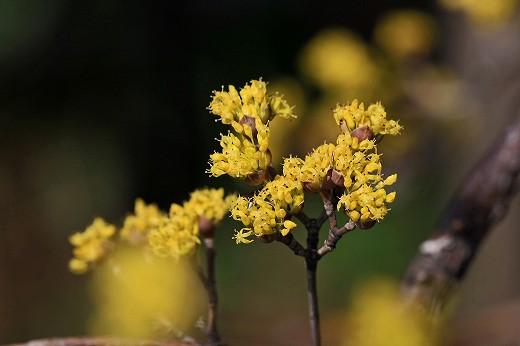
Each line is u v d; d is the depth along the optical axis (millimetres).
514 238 1306
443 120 1196
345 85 1170
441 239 690
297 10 2260
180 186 2152
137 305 627
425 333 687
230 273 1876
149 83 2133
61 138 2086
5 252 1887
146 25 2098
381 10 2188
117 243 644
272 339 756
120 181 2104
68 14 1989
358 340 718
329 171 567
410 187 1449
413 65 1182
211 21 2219
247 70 2234
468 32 1294
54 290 1839
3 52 1969
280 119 1201
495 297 1318
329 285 1776
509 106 1134
